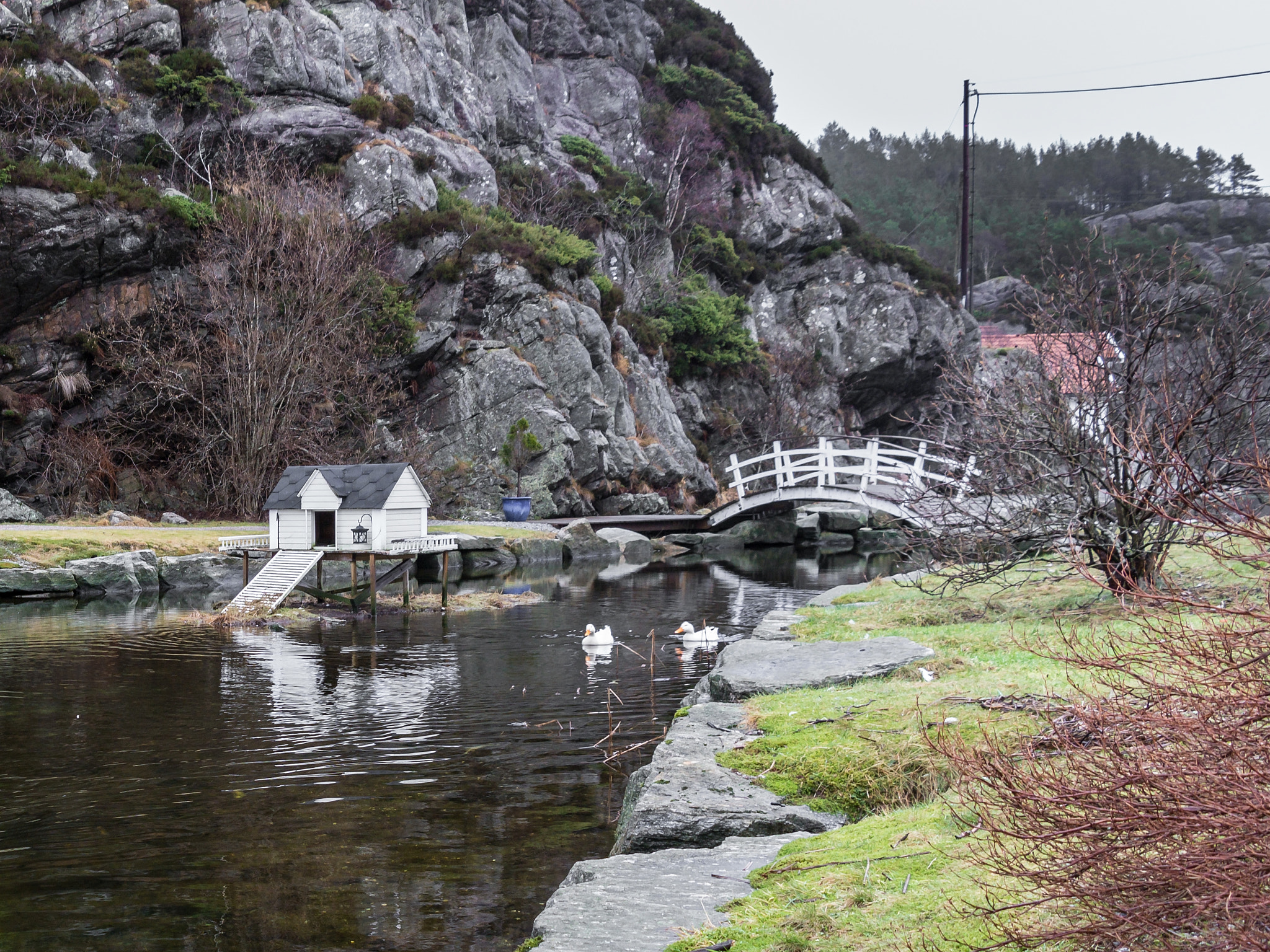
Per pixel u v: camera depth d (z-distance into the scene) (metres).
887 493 35.44
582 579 31.81
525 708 14.29
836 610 15.52
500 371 45.16
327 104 46.88
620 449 48.94
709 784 7.33
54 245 35.09
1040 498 13.05
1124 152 149.50
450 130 54.53
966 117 67.75
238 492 38.75
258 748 12.12
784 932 4.64
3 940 6.86
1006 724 7.20
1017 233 127.81
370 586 23.88
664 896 5.34
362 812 9.71
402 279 44.91
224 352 38.94
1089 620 10.04
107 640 20.03
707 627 20.31
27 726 13.23
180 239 38.25
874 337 69.75
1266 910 3.04
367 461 41.12
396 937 6.90
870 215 137.38
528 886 7.82
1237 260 89.19
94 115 39.81
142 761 11.55
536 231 50.06
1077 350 12.48
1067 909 4.05
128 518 34.66
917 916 4.58
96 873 8.12
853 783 7.08
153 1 43.09
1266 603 3.55
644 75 74.75
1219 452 10.44
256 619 22.45
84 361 36.97
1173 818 3.24
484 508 43.41
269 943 6.81
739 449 60.59
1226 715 3.48
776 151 77.19
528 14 69.56
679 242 66.25
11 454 35.44
